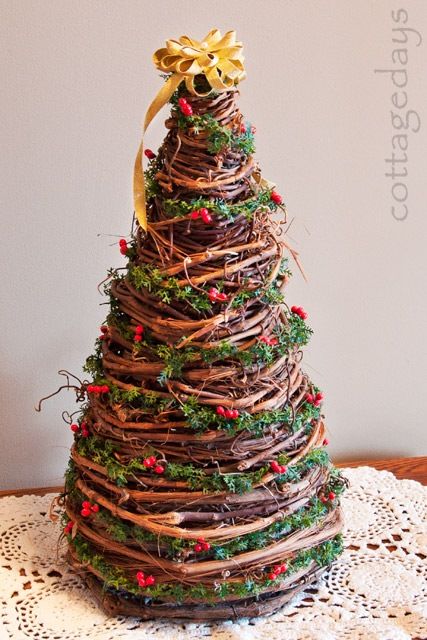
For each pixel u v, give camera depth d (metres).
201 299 1.03
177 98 1.04
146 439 1.06
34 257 1.34
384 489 1.34
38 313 1.36
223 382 1.05
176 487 1.05
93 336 1.38
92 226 1.34
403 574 1.18
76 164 1.32
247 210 1.04
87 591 1.16
